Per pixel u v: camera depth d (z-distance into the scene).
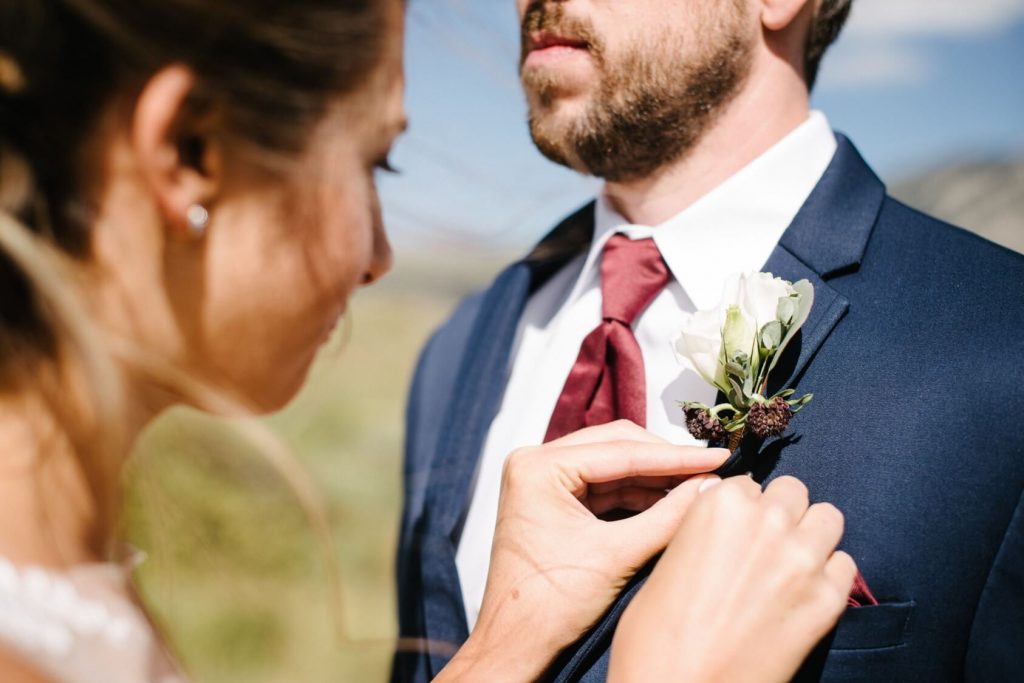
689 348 1.08
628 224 1.43
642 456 1.06
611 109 1.26
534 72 1.28
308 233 0.81
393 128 0.85
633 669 0.88
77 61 0.70
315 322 0.88
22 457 0.71
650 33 1.22
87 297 0.72
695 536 0.93
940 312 1.12
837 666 1.02
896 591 1.03
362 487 4.10
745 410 1.07
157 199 0.73
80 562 0.74
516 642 1.05
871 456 1.07
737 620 0.87
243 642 3.51
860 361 1.12
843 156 1.33
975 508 1.02
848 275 1.20
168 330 0.78
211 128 0.74
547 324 1.55
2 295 0.70
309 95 0.77
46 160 0.71
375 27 0.80
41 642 0.68
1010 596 1.02
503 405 1.50
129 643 0.73
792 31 1.32
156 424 0.88
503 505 1.13
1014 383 1.04
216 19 0.72
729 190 1.30
